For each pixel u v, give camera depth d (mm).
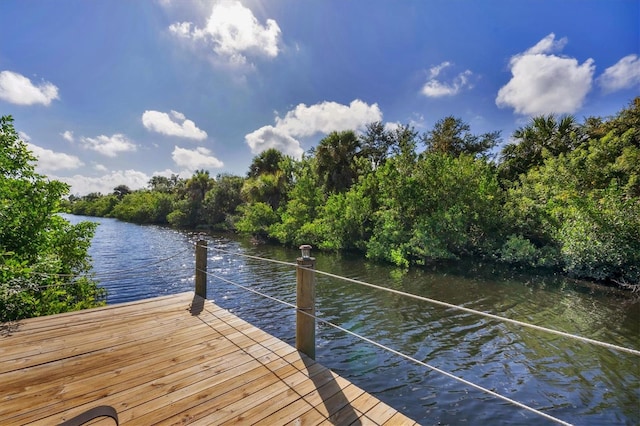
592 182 11664
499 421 3910
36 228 5297
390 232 14070
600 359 5398
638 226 9047
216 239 23906
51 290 5137
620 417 3945
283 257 16250
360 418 1790
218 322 3275
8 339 2789
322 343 6117
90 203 70812
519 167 17906
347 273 11914
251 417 1783
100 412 1124
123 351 2598
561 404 4219
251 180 28859
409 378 4891
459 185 13500
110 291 10156
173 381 2156
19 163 5695
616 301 8383
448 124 21562
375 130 25328
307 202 20172
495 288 9719
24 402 1894
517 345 5969
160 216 41281
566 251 10297
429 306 8219
